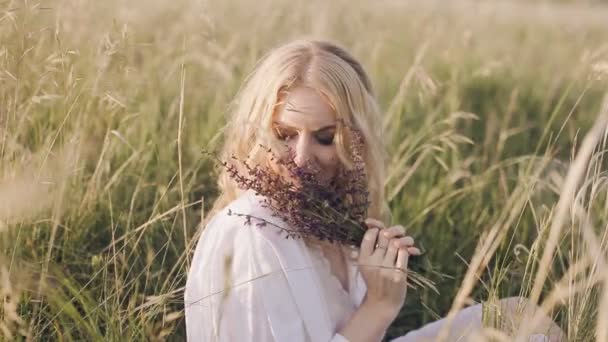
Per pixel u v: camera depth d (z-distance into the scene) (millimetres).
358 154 2164
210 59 4551
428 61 6457
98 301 2574
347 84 2172
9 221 2471
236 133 2301
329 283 2180
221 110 4234
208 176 3742
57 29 2873
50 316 2385
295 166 2074
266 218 2062
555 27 8969
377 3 8789
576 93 5988
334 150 2170
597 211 3387
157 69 4391
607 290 1505
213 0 6941
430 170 4309
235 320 2008
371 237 2082
